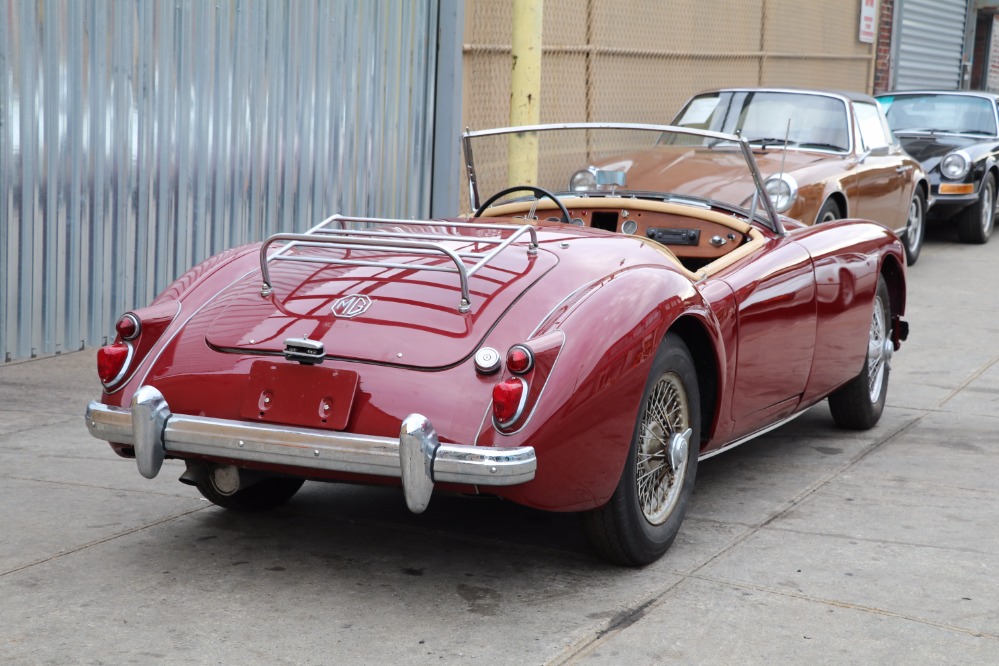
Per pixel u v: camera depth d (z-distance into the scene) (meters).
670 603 3.32
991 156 12.12
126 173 6.66
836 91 9.60
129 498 4.21
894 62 17.97
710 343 3.79
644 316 3.41
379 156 8.66
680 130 4.87
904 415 5.73
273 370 3.29
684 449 3.71
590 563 3.65
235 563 3.60
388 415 3.14
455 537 3.89
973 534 3.95
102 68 6.46
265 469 3.32
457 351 3.23
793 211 7.96
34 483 4.34
